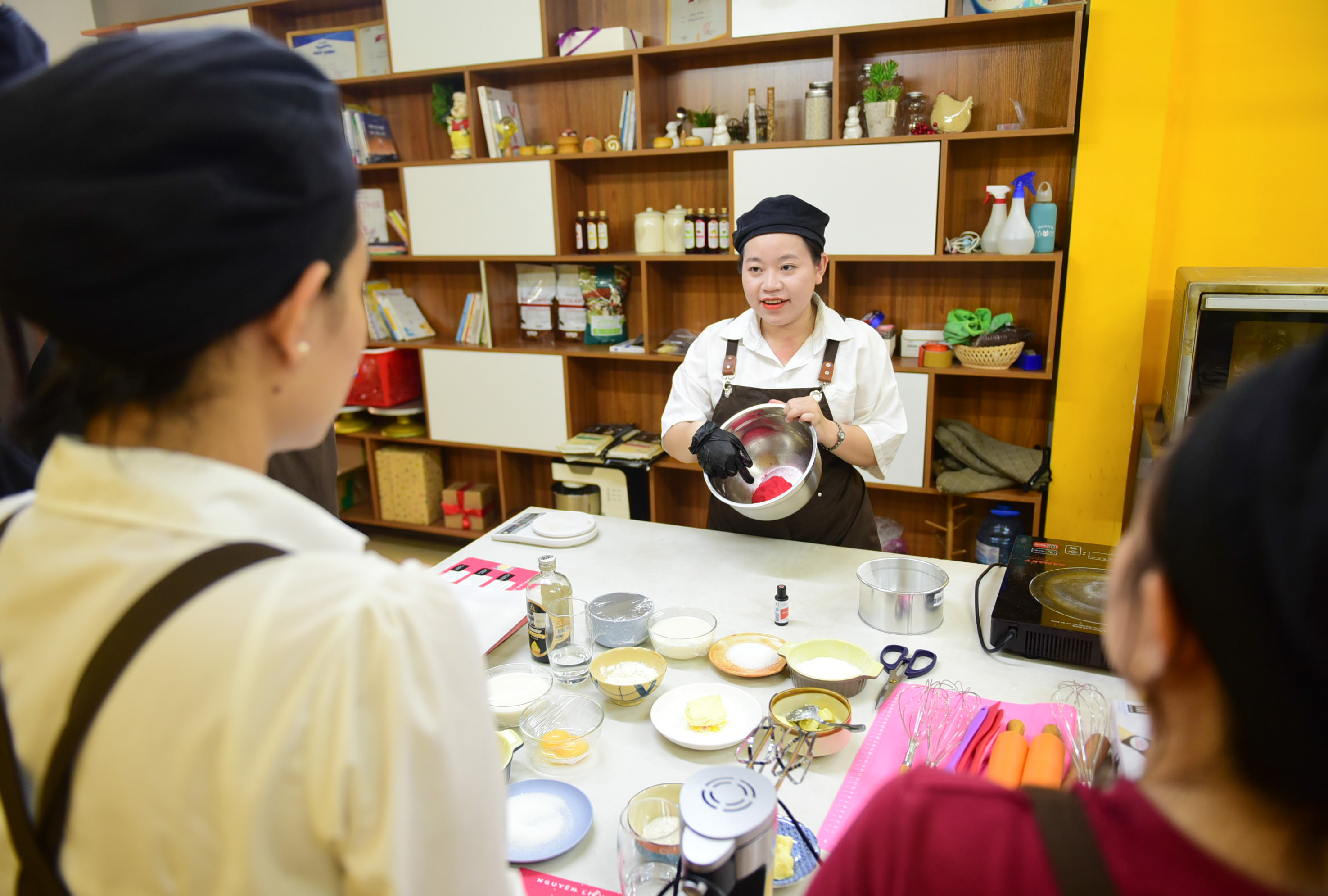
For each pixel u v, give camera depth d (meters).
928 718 1.16
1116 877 0.38
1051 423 3.02
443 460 4.18
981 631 1.41
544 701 1.19
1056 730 1.10
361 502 4.28
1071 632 1.30
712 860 0.64
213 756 0.44
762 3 2.87
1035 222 2.79
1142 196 2.63
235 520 0.49
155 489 0.47
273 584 0.47
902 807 0.46
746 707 1.21
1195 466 0.35
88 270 0.42
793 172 2.93
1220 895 0.35
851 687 1.24
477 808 0.51
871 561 1.62
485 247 3.50
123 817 0.45
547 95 3.54
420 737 0.47
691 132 3.27
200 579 0.46
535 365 3.53
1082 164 2.68
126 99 0.42
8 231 0.42
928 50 2.94
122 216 0.41
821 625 1.48
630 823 0.96
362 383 3.83
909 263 3.15
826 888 0.48
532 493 4.05
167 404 0.49
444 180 3.49
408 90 3.75
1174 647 0.37
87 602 0.46
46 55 0.94
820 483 2.02
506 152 3.44
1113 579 0.42
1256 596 0.32
